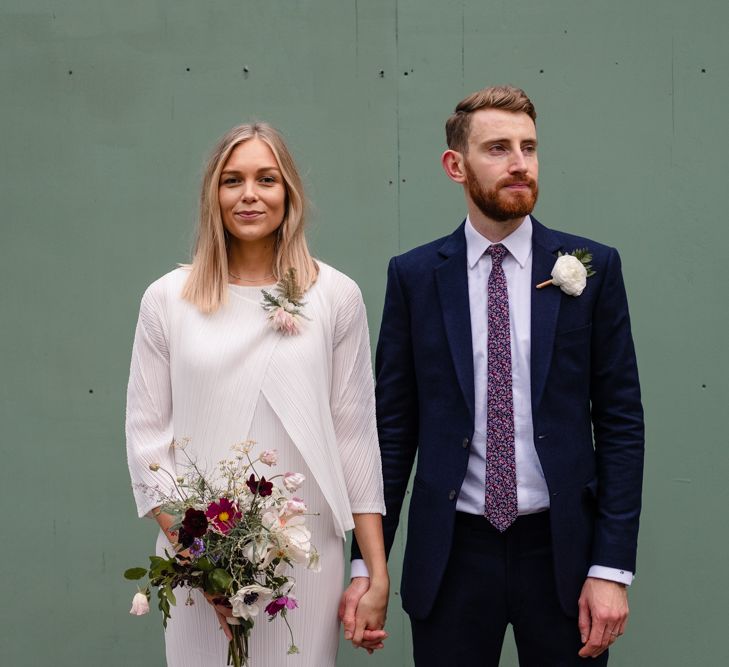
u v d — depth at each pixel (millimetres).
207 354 3102
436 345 3258
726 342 4148
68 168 4305
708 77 4137
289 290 3141
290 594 3123
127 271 4301
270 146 3160
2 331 4316
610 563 3164
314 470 3096
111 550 4324
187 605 3156
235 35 4254
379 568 3275
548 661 3236
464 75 4203
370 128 4230
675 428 4172
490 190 3156
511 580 3205
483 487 3197
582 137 4172
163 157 4281
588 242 3299
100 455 4312
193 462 3094
